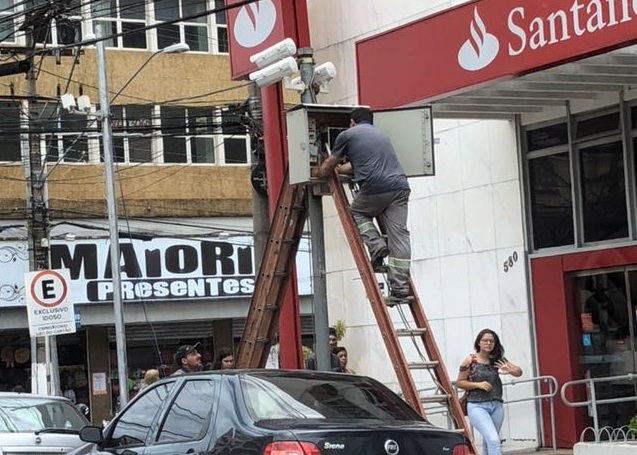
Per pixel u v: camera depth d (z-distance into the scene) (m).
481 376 13.50
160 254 34.91
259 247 19.73
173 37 36.47
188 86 36.38
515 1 13.97
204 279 35.28
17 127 33.38
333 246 21.11
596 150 16.44
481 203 18.25
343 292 20.84
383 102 15.92
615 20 12.81
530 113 17.34
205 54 36.78
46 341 24.67
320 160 12.53
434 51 15.13
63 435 14.37
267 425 8.07
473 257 18.38
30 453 14.06
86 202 34.66
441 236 19.03
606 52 13.16
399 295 11.80
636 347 15.80
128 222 34.53
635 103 15.84
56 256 33.72
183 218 35.75
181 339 36.75
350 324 20.69
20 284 33.16
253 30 18.88
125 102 35.47
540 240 17.33
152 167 35.75
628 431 14.77
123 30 35.75
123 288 34.19
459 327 18.61
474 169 18.39
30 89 29.33
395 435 8.10
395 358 11.09
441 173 19.05
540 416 17.09
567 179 16.89
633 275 15.91
